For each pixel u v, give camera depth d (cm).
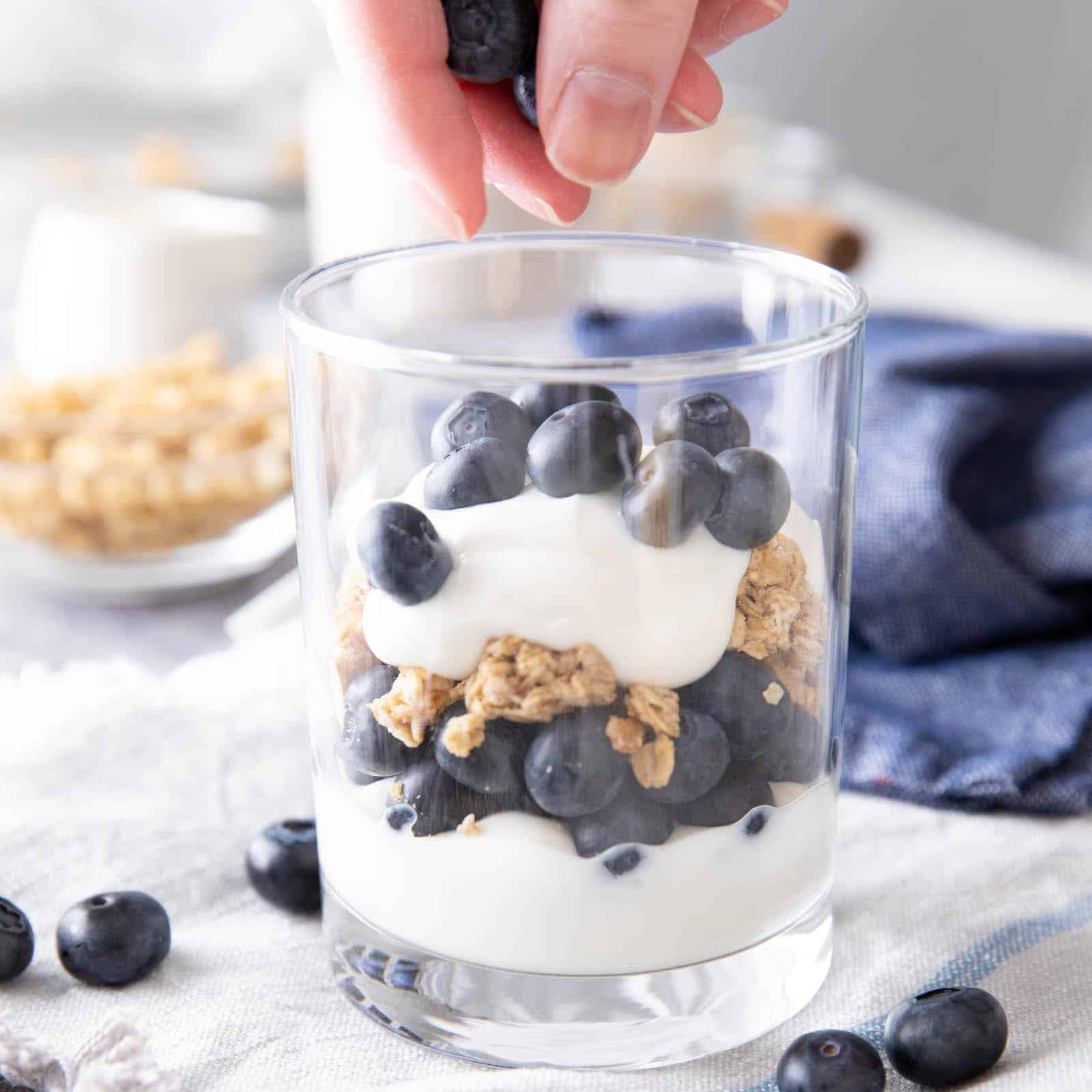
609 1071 41
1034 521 56
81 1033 43
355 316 44
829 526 41
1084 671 53
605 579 39
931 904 46
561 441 39
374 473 41
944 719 51
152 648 59
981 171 150
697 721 40
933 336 66
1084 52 141
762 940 42
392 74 42
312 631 42
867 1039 42
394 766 41
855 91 150
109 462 59
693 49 43
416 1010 42
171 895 47
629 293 46
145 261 73
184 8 132
